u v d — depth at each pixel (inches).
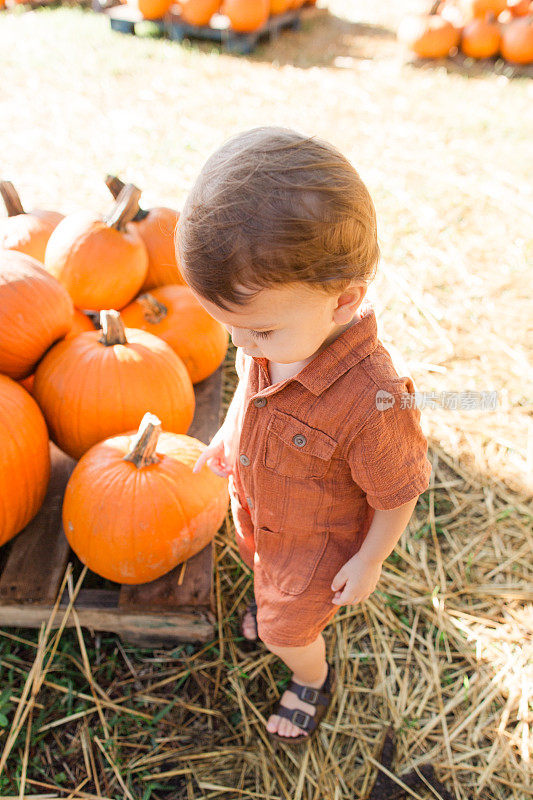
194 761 70.8
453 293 142.9
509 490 102.0
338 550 59.9
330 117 221.0
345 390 48.9
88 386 78.3
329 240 38.4
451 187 183.8
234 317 42.1
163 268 103.3
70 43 265.0
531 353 127.6
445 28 270.4
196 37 288.2
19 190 161.8
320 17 338.6
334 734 73.8
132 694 75.0
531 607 86.8
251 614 81.2
